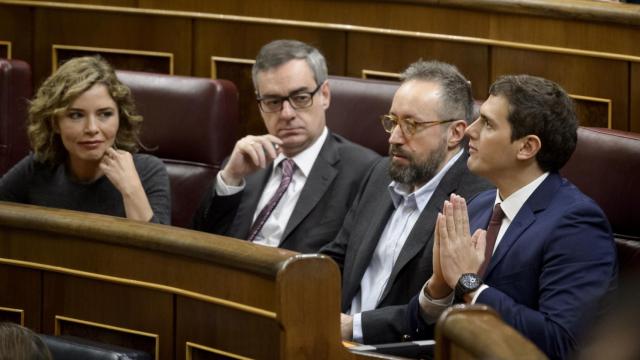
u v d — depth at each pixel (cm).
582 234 588
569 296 576
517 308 575
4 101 899
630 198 666
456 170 690
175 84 866
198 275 583
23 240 654
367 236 711
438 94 685
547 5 853
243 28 954
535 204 607
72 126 748
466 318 404
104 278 624
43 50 1006
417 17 902
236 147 759
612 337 305
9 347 456
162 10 976
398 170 691
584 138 688
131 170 746
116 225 613
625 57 838
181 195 857
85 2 1015
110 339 629
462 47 888
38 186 773
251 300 553
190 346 593
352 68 927
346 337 649
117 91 760
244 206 786
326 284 512
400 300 674
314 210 760
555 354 568
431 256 669
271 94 768
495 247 610
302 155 777
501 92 611
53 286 647
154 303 609
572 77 859
